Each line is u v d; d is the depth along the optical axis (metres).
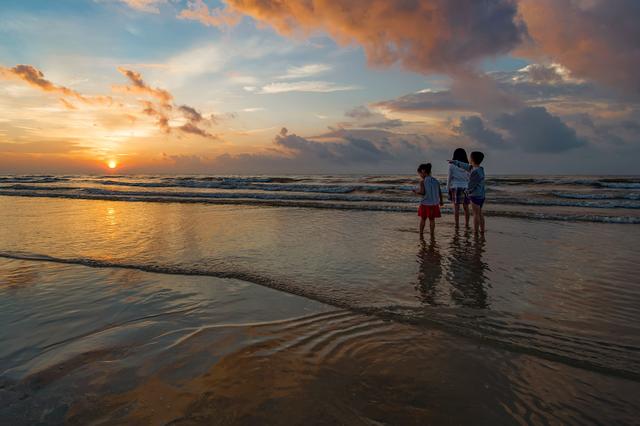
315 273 4.94
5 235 7.90
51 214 11.60
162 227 8.90
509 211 11.21
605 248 6.36
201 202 15.31
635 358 2.65
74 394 2.18
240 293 4.14
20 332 3.11
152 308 3.68
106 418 1.96
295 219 10.20
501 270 5.06
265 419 1.96
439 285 4.43
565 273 4.89
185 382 2.31
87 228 8.79
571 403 2.14
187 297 4.01
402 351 2.76
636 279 4.57
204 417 1.97
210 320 3.37
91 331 3.12
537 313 3.52
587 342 2.91
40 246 6.74
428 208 7.33
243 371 2.46
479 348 2.81
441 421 1.97
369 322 3.32
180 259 5.72
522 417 2.02
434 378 2.39
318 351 2.76
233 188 25.25
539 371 2.48
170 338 2.97
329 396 2.18
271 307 3.71
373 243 6.93
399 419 1.98
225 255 5.99
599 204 12.77
